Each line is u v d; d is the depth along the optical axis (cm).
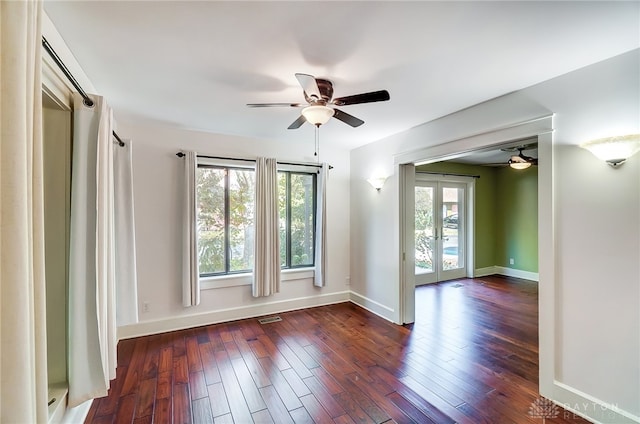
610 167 184
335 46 170
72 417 174
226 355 283
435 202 590
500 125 244
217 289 368
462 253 626
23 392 86
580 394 196
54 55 138
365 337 324
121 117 300
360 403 211
